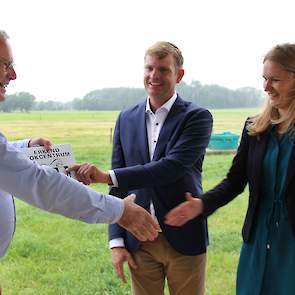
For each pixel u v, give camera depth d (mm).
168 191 2049
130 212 1572
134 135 2098
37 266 3289
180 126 2016
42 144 1883
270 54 1670
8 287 3061
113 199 1552
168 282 2207
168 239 2072
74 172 1905
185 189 2055
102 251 3467
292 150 1669
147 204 2080
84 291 3072
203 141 2033
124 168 1956
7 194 1554
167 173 1954
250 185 1793
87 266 3299
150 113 2082
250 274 1791
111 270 3252
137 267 2158
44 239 3549
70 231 3688
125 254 2150
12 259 3336
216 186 1956
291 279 1695
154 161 1993
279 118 1724
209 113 2078
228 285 3066
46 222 3760
